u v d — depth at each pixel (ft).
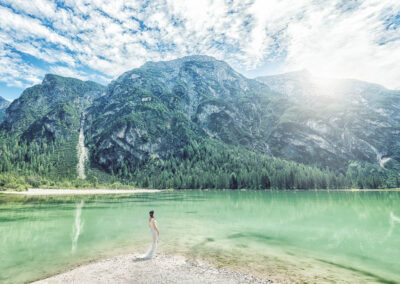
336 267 53.72
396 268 53.42
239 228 100.07
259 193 424.46
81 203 217.56
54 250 65.87
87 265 53.11
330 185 566.77
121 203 221.66
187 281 44.29
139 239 79.10
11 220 117.29
